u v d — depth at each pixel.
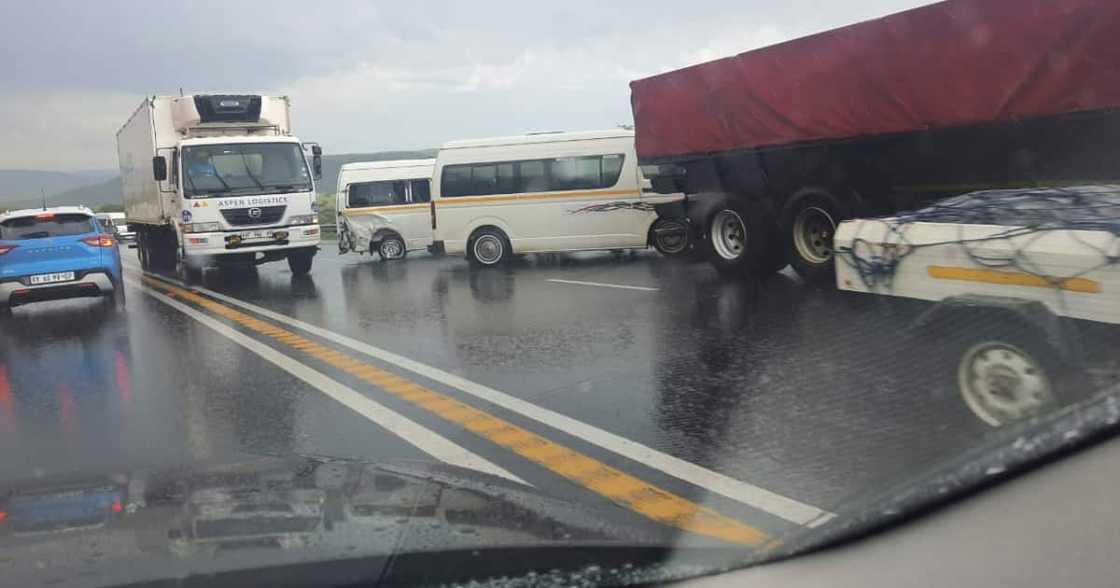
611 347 7.36
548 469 4.29
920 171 8.98
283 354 7.88
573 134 14.55
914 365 5.18
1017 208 5.34
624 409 5.41
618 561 2.08
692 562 2.13
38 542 2.07
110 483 2.71
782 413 5.01
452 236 15.11
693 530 2.83
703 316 8.52
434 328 8.98
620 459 4.40
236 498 2.48
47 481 2.77
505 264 14.98
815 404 5.11
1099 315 4.18
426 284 13.14
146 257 19.98
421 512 2.34
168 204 15.78
